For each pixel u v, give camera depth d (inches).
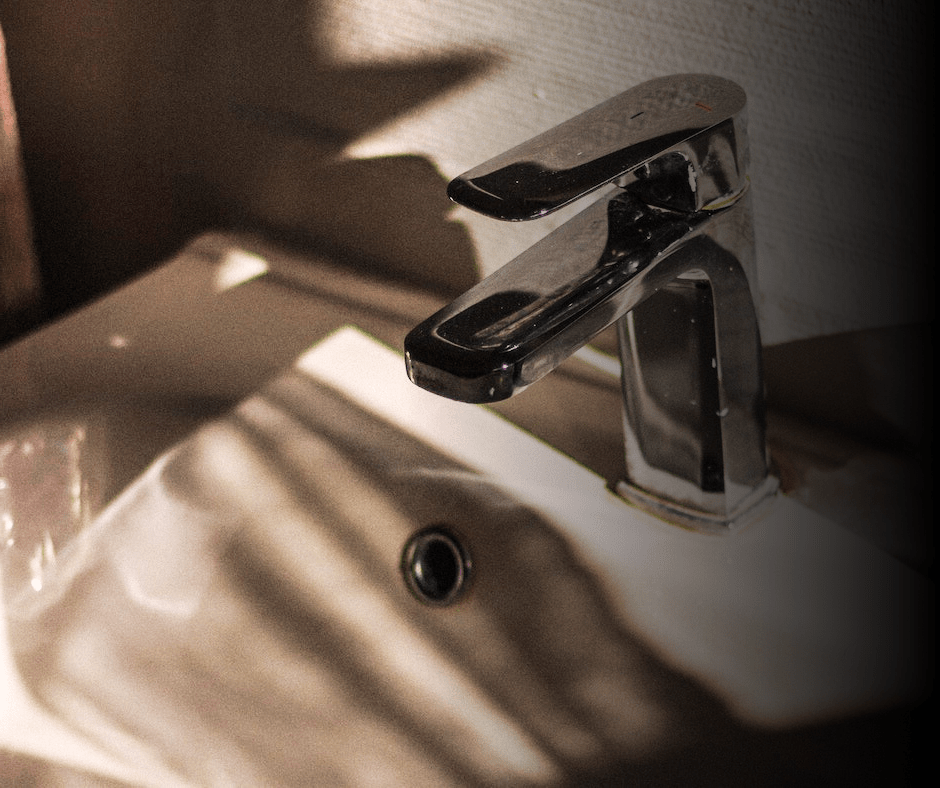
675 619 20.2
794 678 19.0
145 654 22.5
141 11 26.0
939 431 20.3
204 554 23.0
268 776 21.9
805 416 21.8
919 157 18.7
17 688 21.9
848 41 18.5
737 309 18.8
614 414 22.9
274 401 23.7
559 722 20.8
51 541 22.6
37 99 29.0
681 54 20.1
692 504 20.3
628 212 18.2
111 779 21.4
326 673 22.4
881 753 18.1
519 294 17.4
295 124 25.3
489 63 22.2
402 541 22.6
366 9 23.1
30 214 30.8
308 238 26.9
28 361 24.8
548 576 21.3
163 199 28.4
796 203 20.2
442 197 24.2
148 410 23.7
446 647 21.9
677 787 19.7
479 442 22.6
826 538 19.8
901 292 19.8
